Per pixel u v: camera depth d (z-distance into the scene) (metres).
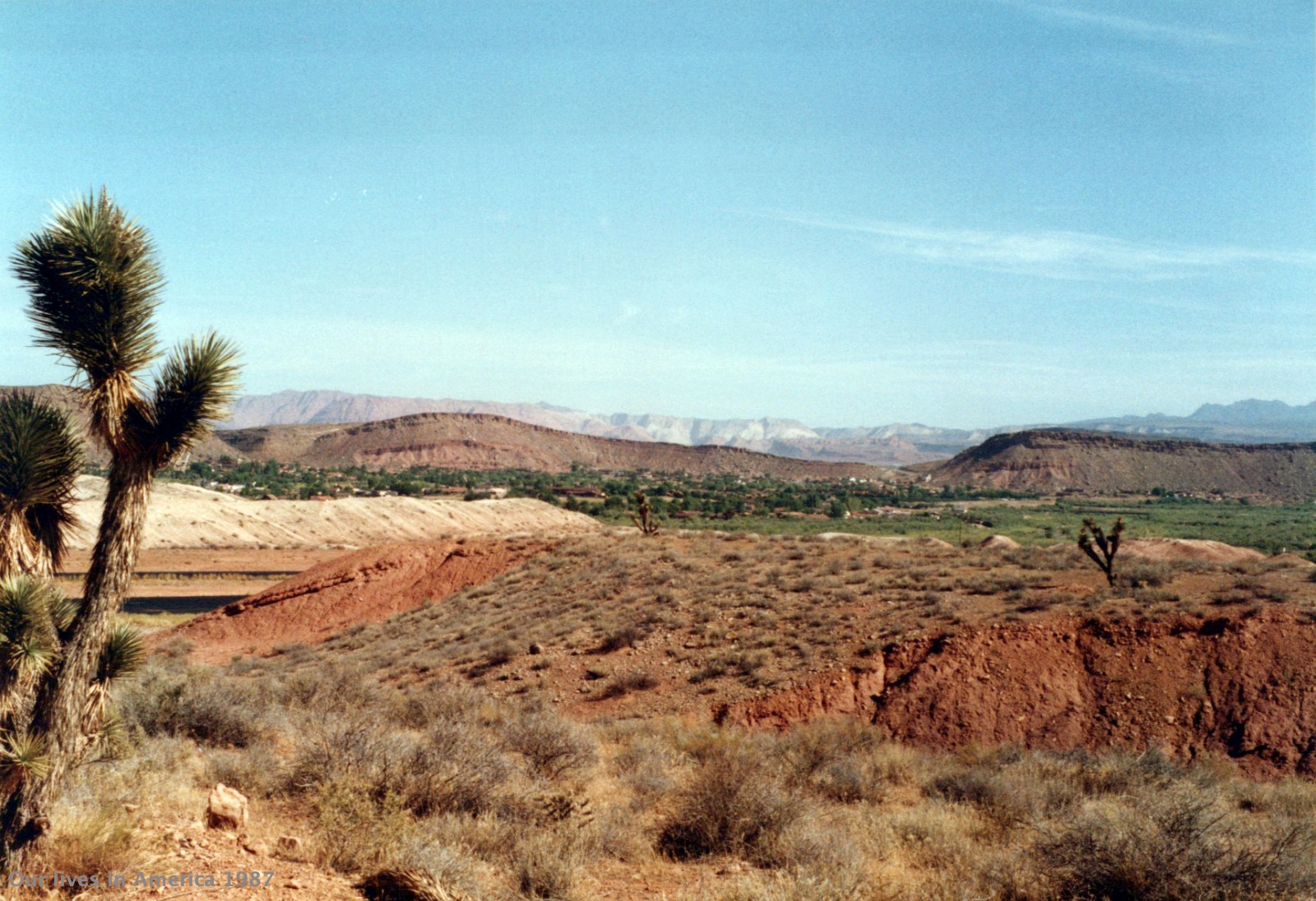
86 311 6.88
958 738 18.44
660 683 22.00
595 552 38.38
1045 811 11.10
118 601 7.01
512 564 41.22
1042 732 18.33
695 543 36.75
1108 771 13.57
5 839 6.49
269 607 43.19
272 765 11.19
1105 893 7.56
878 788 13.08
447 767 10.49
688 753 15.20
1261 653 18.53
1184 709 18.03
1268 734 16.91
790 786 12.29
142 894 6.39
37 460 6.81
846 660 21.25
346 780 9.46
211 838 7.93
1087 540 23.84
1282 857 7.58
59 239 6.80
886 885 8.04
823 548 33.47
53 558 7.32
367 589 42.69
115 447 6.93
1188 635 19.58
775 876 8.25
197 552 94.19
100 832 6.97
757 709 19.98
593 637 25.89
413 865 7.38
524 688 23.12
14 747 6.48
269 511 112.25
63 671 6.75
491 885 7.73
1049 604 22.03
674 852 9.47
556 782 12.30
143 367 7.04
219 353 7.26
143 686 14.54
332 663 30.12
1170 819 8.05
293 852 7.95
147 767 9.91
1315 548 99.50
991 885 7.98
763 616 24.80
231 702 14.65
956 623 21.88
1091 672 19.47
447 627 32.47
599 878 8.42
